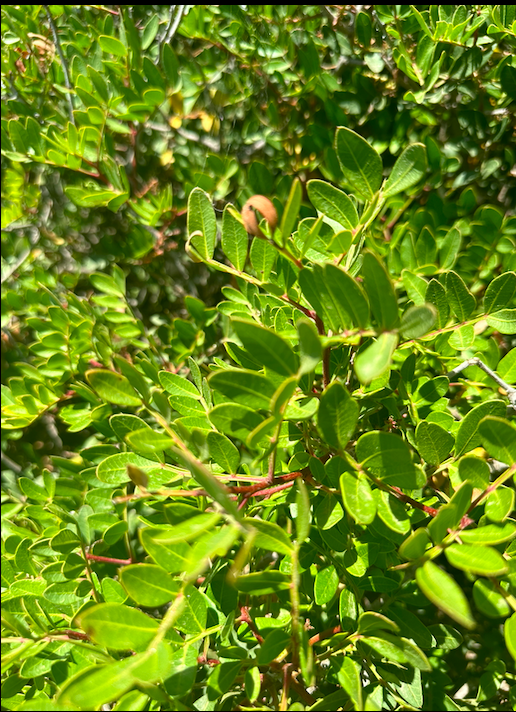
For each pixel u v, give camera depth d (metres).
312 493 0.26
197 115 0.51
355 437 0.29
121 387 0.23
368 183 0.23
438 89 0.40
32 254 0.57
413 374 0.28
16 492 0.48
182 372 0.43
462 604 0.16
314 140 0.43
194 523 0.17
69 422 0.40
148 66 0.43
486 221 0.35
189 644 0.21
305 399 0.22
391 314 0.17
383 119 0.42
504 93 0.39
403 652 0.19
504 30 0.36
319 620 0.29
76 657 0.24
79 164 0.43
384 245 0.35
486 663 0.36
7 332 0.55
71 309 0.44
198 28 0.47
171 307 0.53
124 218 0.55
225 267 0.24
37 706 0.17
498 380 0.27
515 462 0.19
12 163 0.56
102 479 0.23
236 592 0.23
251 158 0.50
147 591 0.18
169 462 0.29
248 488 0.21
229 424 0.19
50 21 0.50
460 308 0.26
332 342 0.20
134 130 0.50
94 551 0.34
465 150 0.41
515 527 0.18
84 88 0.44
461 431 0.21
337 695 0.20
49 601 0.27
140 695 0.19
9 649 0.23
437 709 0.27
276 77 0.45
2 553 0.33
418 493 0.25
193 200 0.23
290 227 0.19
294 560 0.18
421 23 0.37
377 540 0.24
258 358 0.17
